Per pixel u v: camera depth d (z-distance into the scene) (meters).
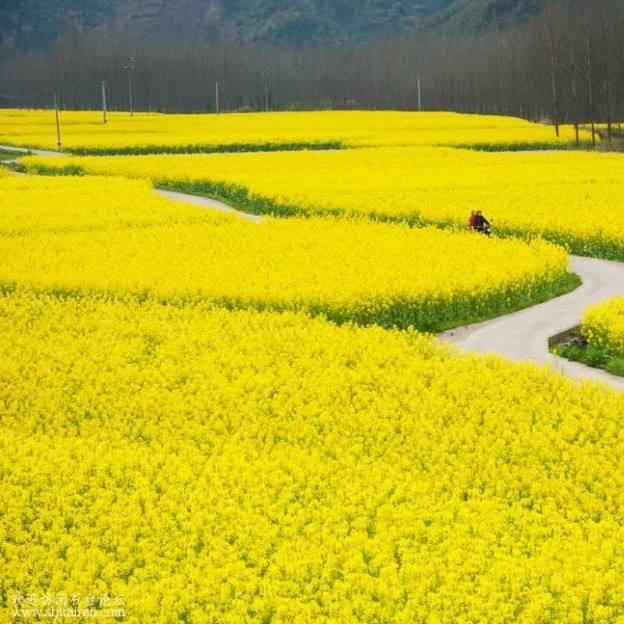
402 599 17.19
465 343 34.91
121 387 28.25
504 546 18.83
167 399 26.89
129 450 23.73
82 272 43.38
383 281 39.09
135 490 21.70
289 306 37.69
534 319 38.19
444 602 16.83
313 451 23.55
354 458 23.17
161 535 19.45
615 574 17.59
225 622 16.72
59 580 17.94
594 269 47.78
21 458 23.00
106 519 20.05
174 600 17.22
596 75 152.12
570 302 40.88
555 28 162.00
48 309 37.69
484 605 16.72
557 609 16.88
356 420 25.55
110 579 18.08
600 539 19.02
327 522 19.72
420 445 23.69
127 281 40.94
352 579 17.61
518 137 129.88
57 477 22.12
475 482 21.73
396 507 20.70
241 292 38.47
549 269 43.16
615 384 30.00
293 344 31.77
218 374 28.70
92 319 36.12
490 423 24.78
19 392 27.58
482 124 156.75
